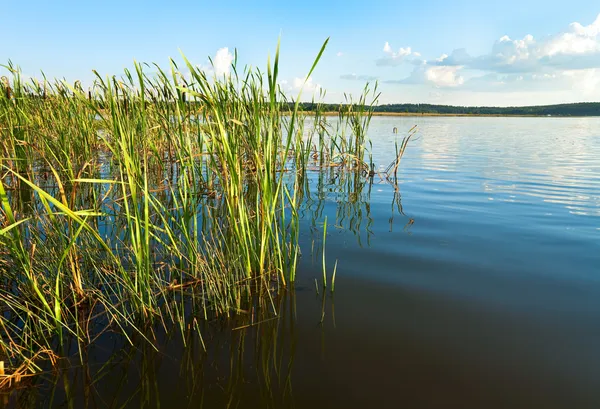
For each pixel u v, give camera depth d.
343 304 2.37
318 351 1.93
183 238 3.26
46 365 1.85
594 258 2.92
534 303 2.29
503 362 1.79
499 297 2.37
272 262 2.87
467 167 7.58
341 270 2.84
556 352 1.84
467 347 1.91
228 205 2.61
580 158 8.71
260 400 1.62
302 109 5.99
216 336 2.10
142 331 2.14
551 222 3.87
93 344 2.02
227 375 1.78
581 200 4.76
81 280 2.51
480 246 3.24
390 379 1.71
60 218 2.45
